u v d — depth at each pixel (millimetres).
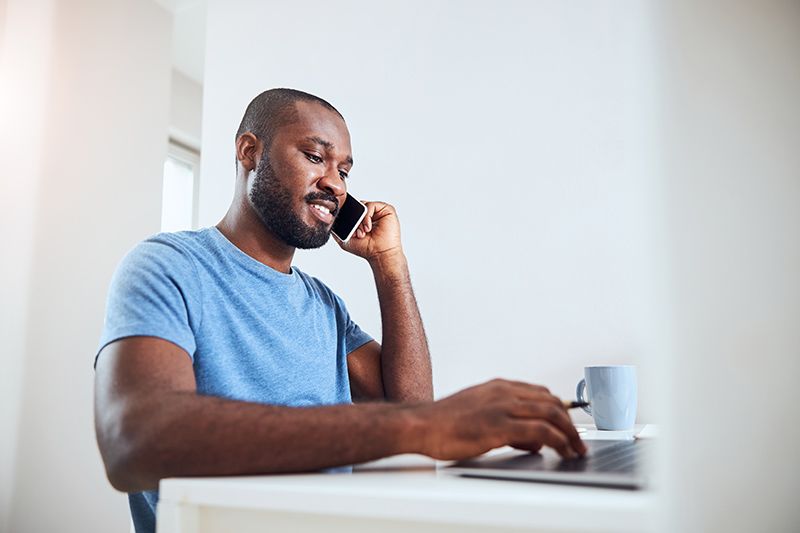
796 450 247
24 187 1701
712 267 257
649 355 264
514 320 1232
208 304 849
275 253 1068
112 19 1913
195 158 2664
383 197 1389
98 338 1783
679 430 253
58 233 1719
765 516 244
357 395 1153
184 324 715
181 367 622
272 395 893
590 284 1182
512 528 320
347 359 1134
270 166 1082
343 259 1389
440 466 512
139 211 1942
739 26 271
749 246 256
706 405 251
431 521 342
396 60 1429
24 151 1723
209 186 1589
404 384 1120
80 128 1802
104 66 1881
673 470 253
